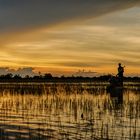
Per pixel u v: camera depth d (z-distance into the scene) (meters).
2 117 30.20
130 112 32.88
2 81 131.88
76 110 34.59
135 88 67.06
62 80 121.25
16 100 45.56
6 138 21.69
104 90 62.03
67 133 23.16
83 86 78.25
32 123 27.03
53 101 43.31
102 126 25.48
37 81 130.50
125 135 23.08
